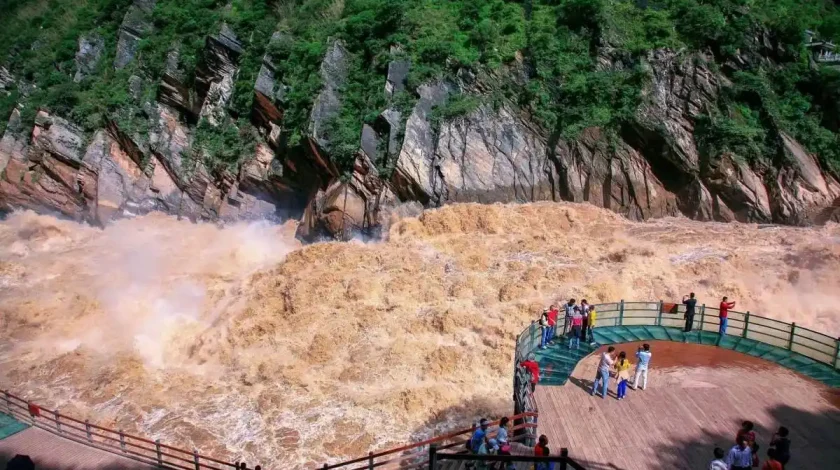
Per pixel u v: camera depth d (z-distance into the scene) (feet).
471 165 106.11
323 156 110.42
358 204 106.42
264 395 65.46
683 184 104.53
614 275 81.87
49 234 128.36
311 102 115.34
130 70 151.53
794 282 79.82
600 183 105.50
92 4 183.93
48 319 84.89
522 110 110.93
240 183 127.65
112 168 138.31
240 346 75.72
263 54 132.36
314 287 83.92
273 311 81.56
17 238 127.34
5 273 104.42
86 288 96.27
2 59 182.39
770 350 52.80
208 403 65.46
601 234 97.91
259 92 123.85
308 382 67.51
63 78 161.89
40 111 147.74
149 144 138.82
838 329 71.20
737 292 77.77
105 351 76.28
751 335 57.93
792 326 52.42
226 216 127.85
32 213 142.00
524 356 50.52
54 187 141.18
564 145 107.04
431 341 73.15
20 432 56.03
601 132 106.22
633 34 112.68
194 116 145.07
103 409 64.59
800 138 102.47
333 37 119.96
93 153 138.82
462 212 100.68
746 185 100.48
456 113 108.17
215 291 91.30
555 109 109.81
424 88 110.32
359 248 94.73
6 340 80.53
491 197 105.19
